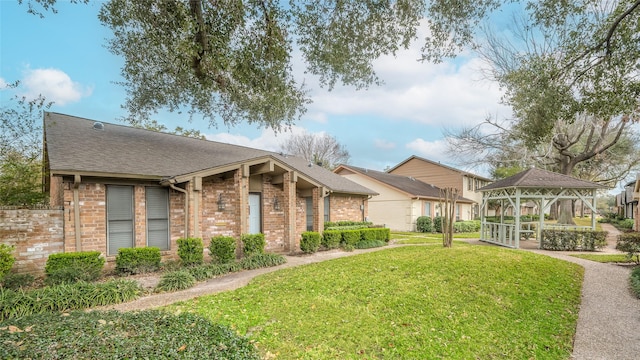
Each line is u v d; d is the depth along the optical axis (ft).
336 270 25.50
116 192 27.27
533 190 45.47
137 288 20.26
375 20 24.02
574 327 16.39
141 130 39.68
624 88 20.79
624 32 19.70
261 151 49.62
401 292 19.90
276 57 26.32
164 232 29.99
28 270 23.25
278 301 18.20
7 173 30.09
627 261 32.55
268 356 12.04
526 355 13.28
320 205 40.47
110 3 25.50
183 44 22.38
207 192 32.83
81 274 21.47
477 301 19.10
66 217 24.41
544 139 29.53
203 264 27.40
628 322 17.15
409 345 13.47
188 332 12.03
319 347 12.93
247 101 32.78
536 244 49.67
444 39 23.85
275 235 39.86
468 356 12.86
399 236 62.95
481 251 34.12
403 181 89.81
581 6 20.74
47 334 11.11
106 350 10.03
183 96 35.65
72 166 23.88
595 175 96.68
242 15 23.24
